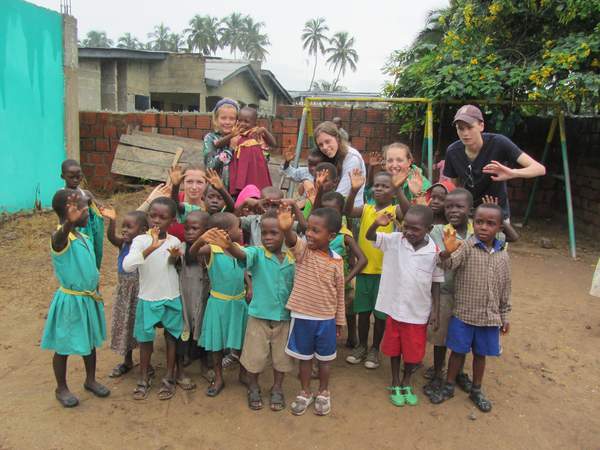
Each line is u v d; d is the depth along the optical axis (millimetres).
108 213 3689
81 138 9477
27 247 6656
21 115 7840
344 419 3377
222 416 3361
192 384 3701
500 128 8531
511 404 3646
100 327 3512
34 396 3512
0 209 7578
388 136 9477
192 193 4047
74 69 8938
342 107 9422
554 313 5484
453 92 7801
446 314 3715
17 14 7613
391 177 4012
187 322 3645
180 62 18672
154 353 4312
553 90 7668
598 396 3793
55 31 8453
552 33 8328
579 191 9602
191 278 3682
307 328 3365
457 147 4156
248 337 3465
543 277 6859
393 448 3096
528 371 4160
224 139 4445
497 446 3152
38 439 3039
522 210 10211
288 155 5012
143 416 3328
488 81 7879
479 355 3553
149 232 3463
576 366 4258
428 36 11828
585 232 9289
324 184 4078
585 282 6660
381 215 3496
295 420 3344
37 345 4301
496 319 3463
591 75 7285
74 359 4105
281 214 3199
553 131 9273
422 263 3469
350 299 4281
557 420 3459
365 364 4133
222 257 3439
